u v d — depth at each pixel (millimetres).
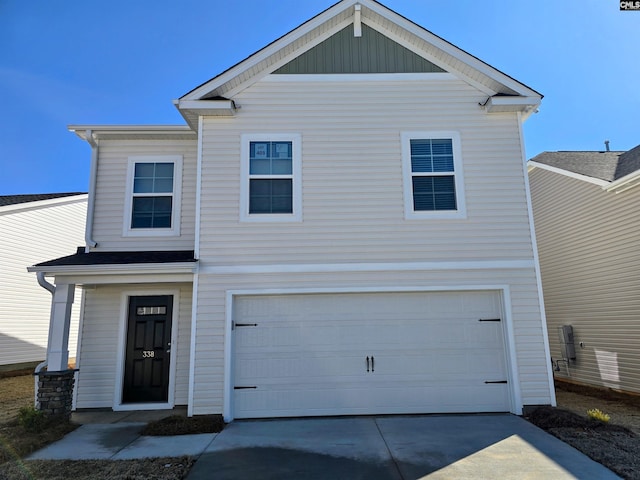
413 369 7312
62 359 7078
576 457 5012
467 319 7473
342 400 7191
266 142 7867
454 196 7770
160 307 8531
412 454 5168
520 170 7855
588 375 10086
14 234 13797
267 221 7574
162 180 8836
